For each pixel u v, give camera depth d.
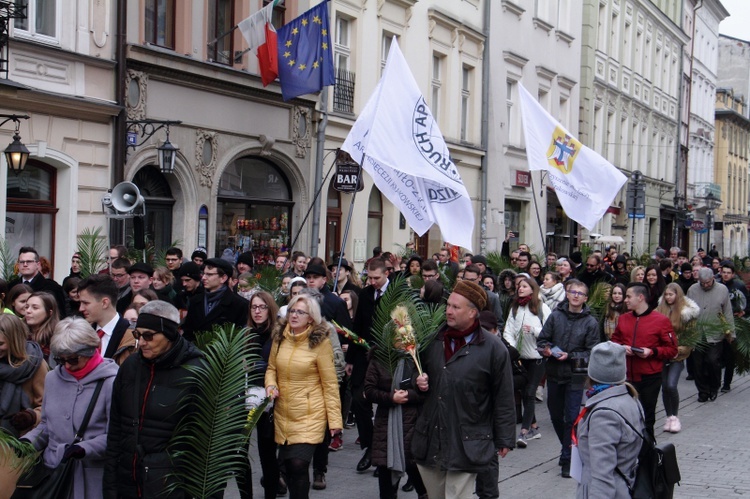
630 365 9.93
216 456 5.75
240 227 19.02
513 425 6.34
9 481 5.49
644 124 46.84
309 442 7.13
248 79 18.41
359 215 22.45
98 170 15.23
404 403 7.29
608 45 40.66
